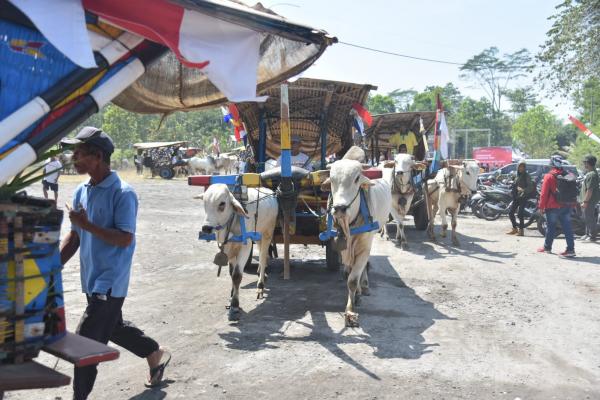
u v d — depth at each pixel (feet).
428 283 28.09
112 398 14.55
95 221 12.40
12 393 14.75
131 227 12.30
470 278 29.30
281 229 27.66
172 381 15.70
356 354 18.03
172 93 14.14
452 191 39.32
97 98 9.21
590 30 73.31
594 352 18.58
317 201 26.18
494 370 16.89
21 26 8.50
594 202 42.24
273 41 13.12
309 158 31.76
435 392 15.26
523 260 34.42
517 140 253.03
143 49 9.85
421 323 21.44
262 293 25.20
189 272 29.73
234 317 21.22
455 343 19.22
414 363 17.34
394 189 37.17
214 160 130.21
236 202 20.54
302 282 27.91
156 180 119.85
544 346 19.10
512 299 25.18
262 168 31.91
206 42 10.00
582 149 135.03
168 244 37.78
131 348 14.66
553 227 37.01
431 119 47.85
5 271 8.41
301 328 20.63
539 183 59.16
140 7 9.34
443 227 42.86
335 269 30.22
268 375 16.28
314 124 33.83
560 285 27.99
